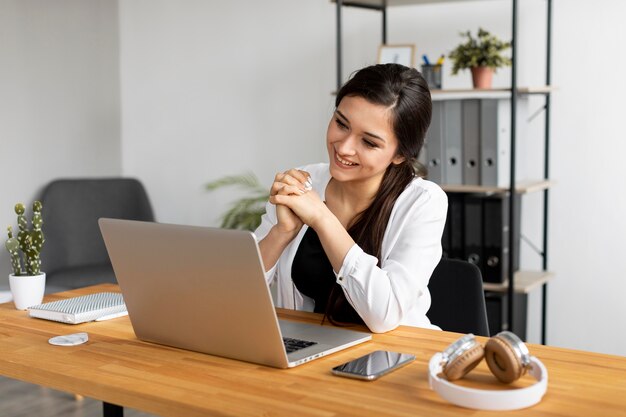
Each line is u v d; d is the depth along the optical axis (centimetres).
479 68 349
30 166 452
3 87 436
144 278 155
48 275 413
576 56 371
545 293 373
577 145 374
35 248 202
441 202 191
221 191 475
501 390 130
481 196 347
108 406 172
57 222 441
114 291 221
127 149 506
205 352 154
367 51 418
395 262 178
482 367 142
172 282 151
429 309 213
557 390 130
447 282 211
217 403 126
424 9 399
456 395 123
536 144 385
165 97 489
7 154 439
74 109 476
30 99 450
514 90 331
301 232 203
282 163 454
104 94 494
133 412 317
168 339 159
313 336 164
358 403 125
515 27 329
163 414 130
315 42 435
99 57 489
